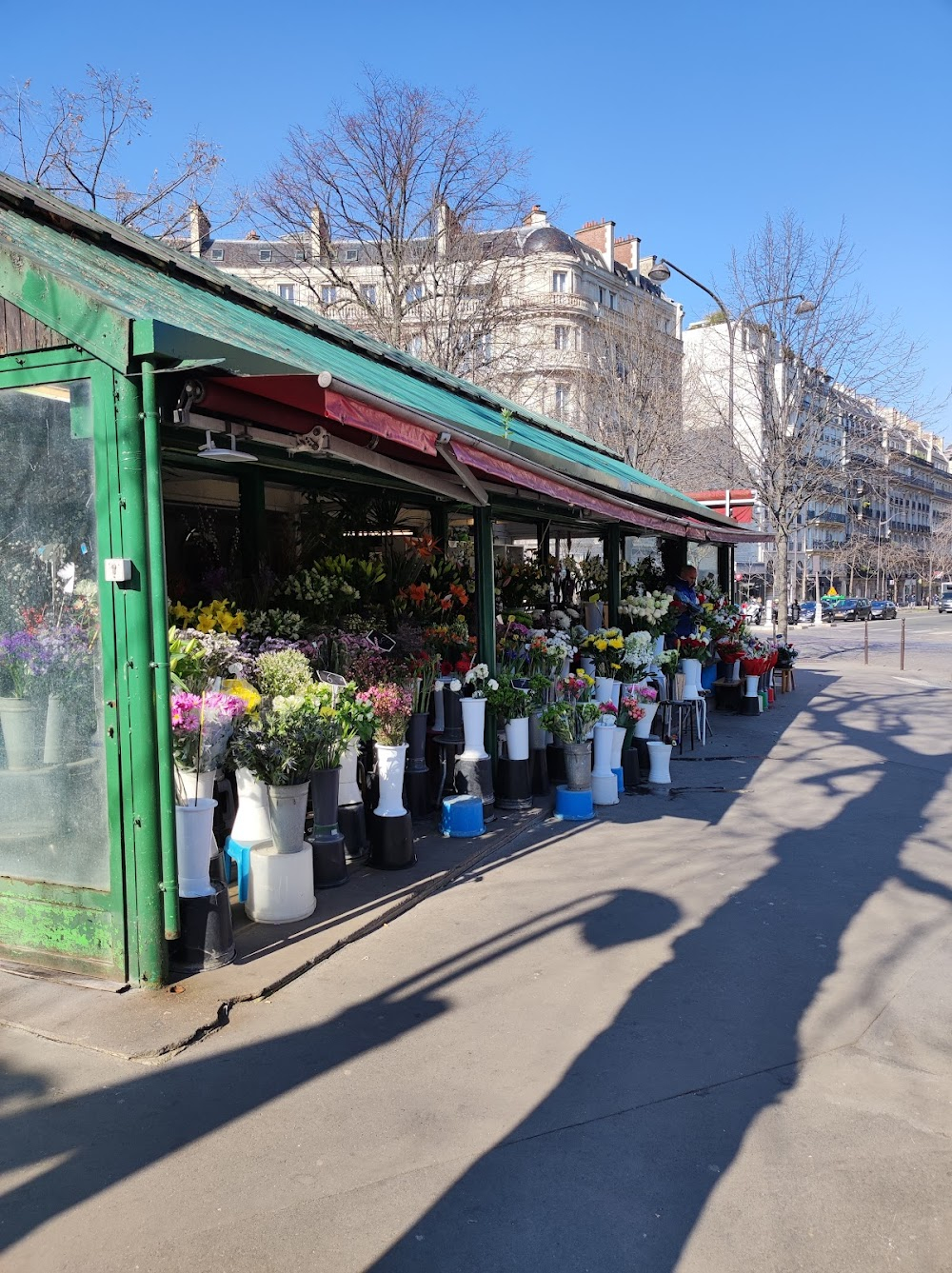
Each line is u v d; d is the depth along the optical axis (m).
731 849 5.99
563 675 7.79
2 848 3.95
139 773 3.64
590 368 25.94
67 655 3.78
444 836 6.12
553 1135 2.83
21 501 3.79
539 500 8.27
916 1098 3.07
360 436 5.23
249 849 4.66
